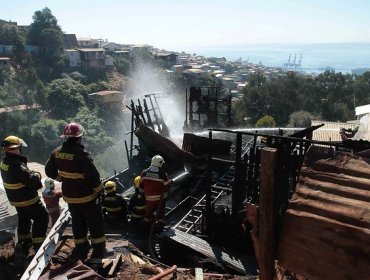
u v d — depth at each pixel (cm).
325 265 294
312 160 322
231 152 1188
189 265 628
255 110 6153
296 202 311
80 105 7550
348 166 306
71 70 9900
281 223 326
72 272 454
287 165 346
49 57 9706
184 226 770
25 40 9900
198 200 907
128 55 12531
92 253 546
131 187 1055
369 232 271
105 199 715
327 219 291
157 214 659
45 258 502
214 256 618
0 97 7000
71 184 506
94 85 9075
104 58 10581
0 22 9762
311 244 299
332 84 6544
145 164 1110
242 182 656
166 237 650
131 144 1197
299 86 6372
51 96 7369
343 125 3006
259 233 326
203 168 1055
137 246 647
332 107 5919
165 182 677
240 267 596
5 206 1035
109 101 8306
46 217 567
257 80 7069
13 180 527
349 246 281
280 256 318
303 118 5066
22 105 7169
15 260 526
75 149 496
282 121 5953
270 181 312
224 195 900
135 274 500
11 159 525
